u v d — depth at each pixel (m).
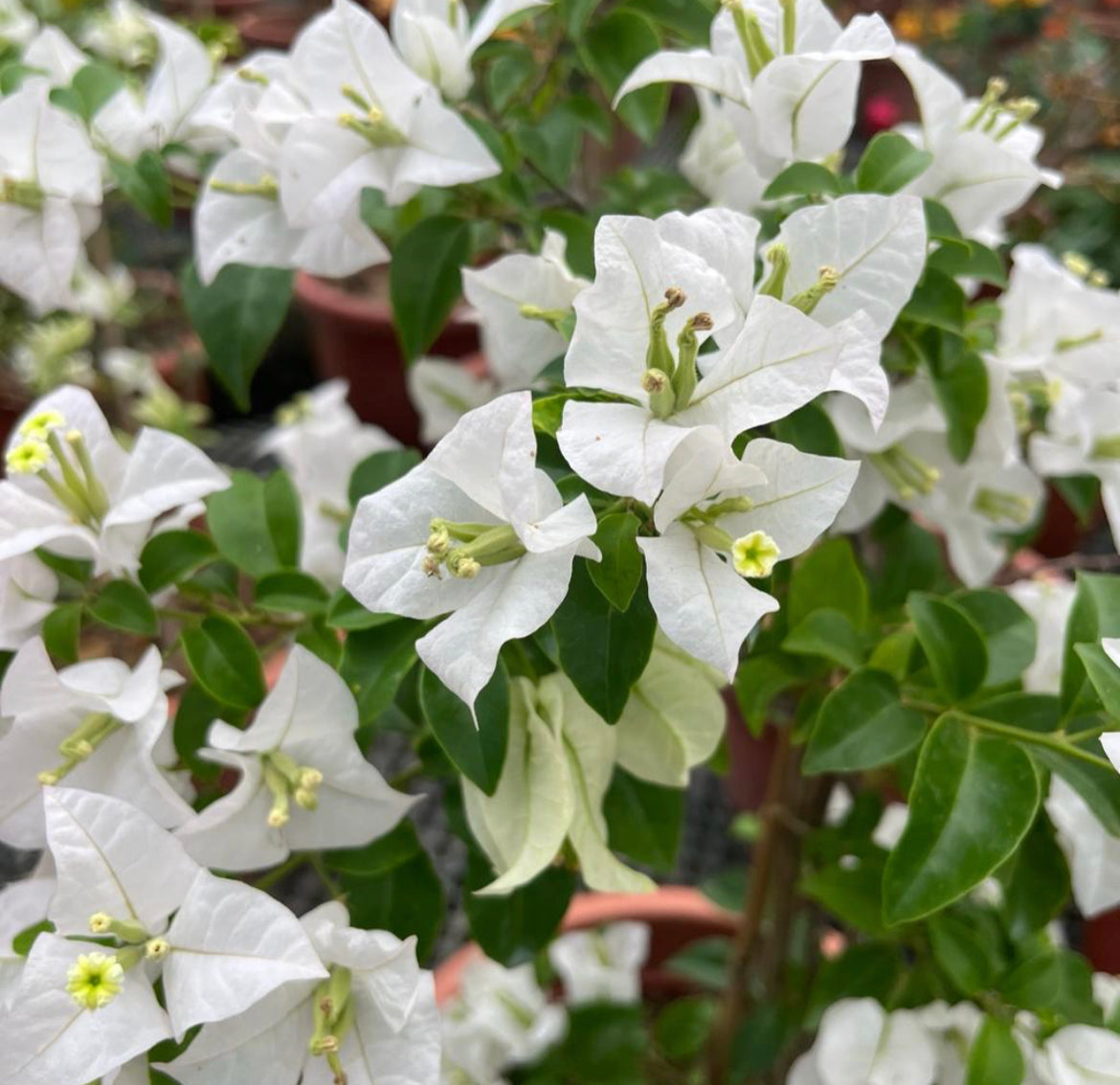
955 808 0.18
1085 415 0.24
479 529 0.17
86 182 0.25
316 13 0.85
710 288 0.17
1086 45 0.84
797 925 0.34
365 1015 0.19
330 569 0.34
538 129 0.27
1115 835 0.19
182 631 0.22
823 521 0.17
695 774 0.48
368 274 0.58
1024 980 0.22
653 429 0.16
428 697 0.19
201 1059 0.18
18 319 0.57
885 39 0.20
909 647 0.22
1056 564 0.34
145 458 0.22
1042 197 0.68
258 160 0.24
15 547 0.20
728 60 0.22
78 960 0.17
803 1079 0.25
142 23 0.33
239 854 0.20
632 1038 0.34
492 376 0.35
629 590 0.17
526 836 0.19
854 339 0.18
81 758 0.20
